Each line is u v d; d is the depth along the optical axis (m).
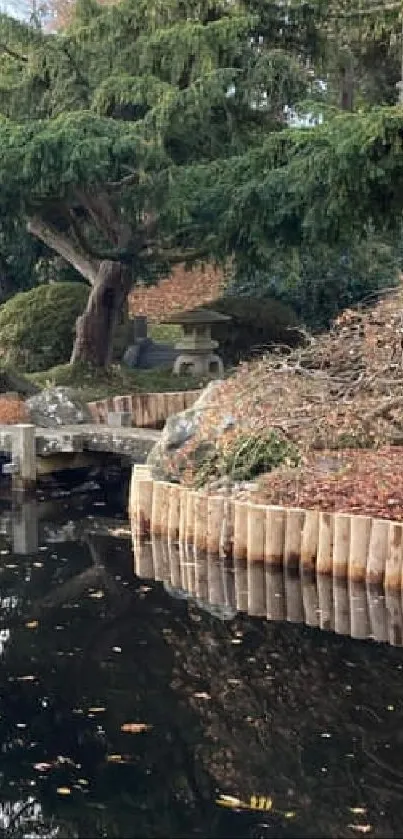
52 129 11.34
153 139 11.85
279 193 11.31
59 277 18.98
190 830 3.95
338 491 7.58
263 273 16.30
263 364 8.99
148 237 13.67
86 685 5.44
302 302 16.88
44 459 11.09
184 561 8.03
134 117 13.54
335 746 4.67
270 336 16.20
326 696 5.26
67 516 9.97
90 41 13.11
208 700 5.21
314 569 7.30
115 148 11.17
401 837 3.91
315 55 13.71
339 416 8.20
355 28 12.78
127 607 6.89
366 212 10.91
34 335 16.12
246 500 7.83
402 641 6.08
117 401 12.87
